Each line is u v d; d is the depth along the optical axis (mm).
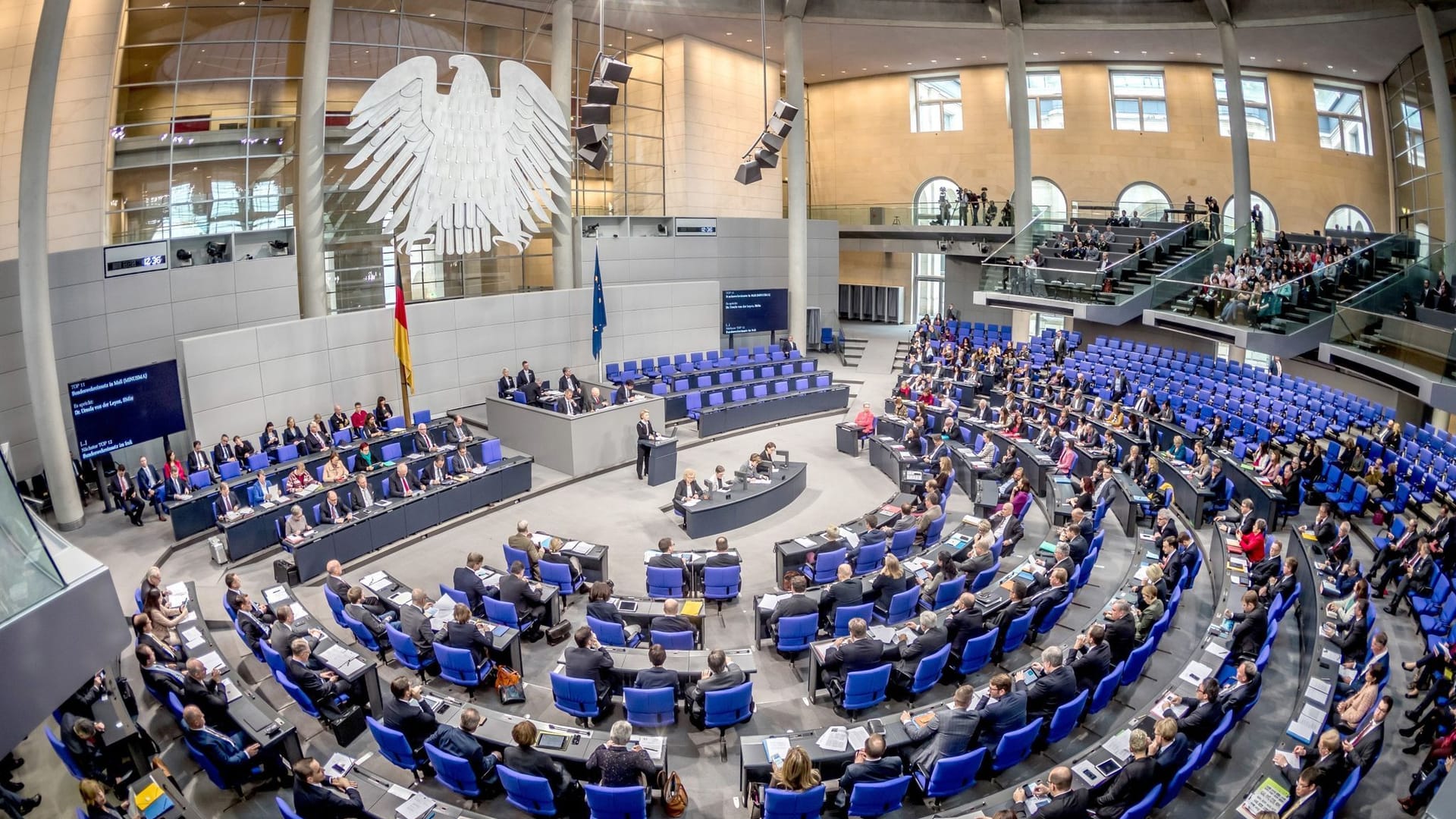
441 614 10688
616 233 25984
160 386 16984
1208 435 18172
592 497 17562
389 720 8430
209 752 8148
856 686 9289
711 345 27016
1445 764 7926
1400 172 27875
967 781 7973
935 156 33844
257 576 13922
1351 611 10227
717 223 27828
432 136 21000
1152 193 31703
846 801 7812
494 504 16922
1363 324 17562
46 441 14805
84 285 16078
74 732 7723
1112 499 16125
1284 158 30500
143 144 18078
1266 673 10539
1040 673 9086
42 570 5766
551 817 7973
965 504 17172
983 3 25953
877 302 36719
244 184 19594
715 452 20625
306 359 19188
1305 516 16047
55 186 16594
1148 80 31297
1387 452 16500
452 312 21797
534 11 23938
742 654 9695
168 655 9523
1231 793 8469
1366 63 27062
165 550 14523
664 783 8219
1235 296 20734
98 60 17250
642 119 27484
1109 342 26734
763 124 30188
